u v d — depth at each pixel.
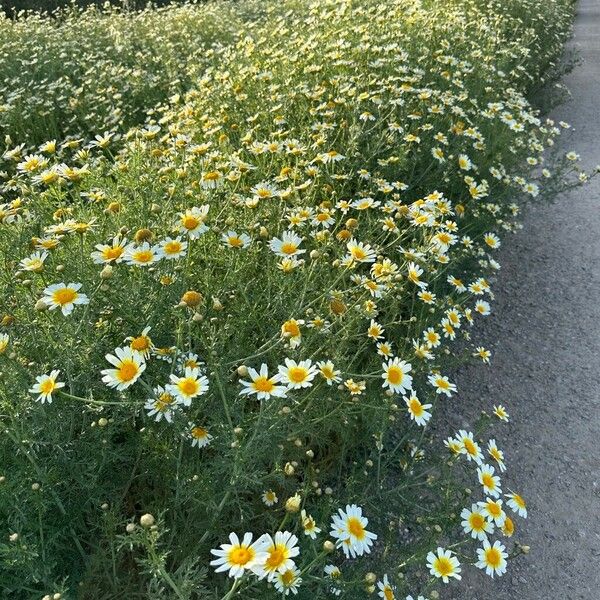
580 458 3.30
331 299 2.67
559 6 11.98
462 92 5.19
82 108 6.12
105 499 2.21
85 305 2.33
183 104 5.83
